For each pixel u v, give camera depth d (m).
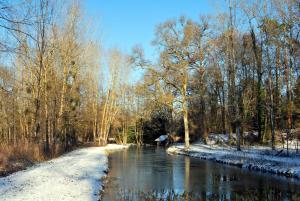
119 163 32.00
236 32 37.84
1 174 20.31
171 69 44.84
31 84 36.03
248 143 42.94
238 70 46.75
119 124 75.06
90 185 17.77
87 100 60.31
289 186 18.28
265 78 42.25
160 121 78.94
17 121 49.41
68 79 43.09
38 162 28.62
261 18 33.72
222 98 55.53
